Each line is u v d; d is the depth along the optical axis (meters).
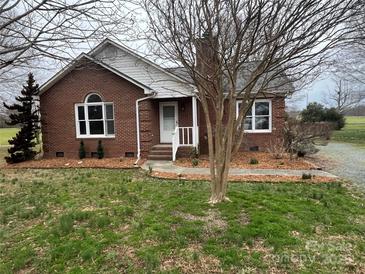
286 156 12.09
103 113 13.37
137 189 7.17
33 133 13.88
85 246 3.91
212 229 4.22
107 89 13.21
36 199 6.57
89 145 13.56
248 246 3.73
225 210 4.99
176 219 4.68
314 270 3.18
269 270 3.19
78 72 13.36
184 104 14.30
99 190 7.20
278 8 3.67
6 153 17.81
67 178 9.16
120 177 9.07
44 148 14.04
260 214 4.74
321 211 5.01
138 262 3.46
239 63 4.45
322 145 15.95
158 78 13.26
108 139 13.37
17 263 3.66
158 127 14.54
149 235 4.13
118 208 5.45
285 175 8.54
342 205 5.46
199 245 3.79
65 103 13.66
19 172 10.89
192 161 11.30
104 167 11.09
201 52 4.68
